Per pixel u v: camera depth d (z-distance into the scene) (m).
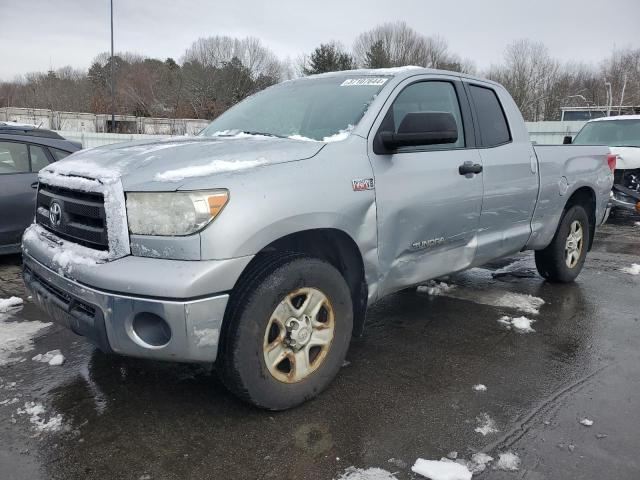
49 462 2.46
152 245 2.52
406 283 3.55
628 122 10.79
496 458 2.53
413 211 3.43
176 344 2.47
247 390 2.70
